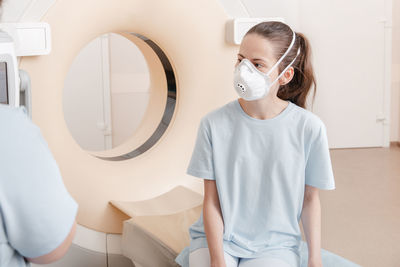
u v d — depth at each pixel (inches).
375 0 189.9
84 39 74.5
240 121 57.1
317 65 189.9
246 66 53.4
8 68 52.3
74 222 32.8
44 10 69.6
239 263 56.2
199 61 83.3
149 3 78.0
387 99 197.3
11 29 64.7
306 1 185.9
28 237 30.4
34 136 30.8
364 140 198.7
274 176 55.8
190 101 84.1
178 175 84.7
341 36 189.9
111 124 183.2
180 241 65.9
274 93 56.3
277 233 56.4
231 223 56.2
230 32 82.9
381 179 153.0
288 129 56.0
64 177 75.0
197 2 81.6
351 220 117.5
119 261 79.8
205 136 57.7
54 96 72.3
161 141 85.6
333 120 195.2
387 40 193.6
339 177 155.9
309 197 57.8
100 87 179.2
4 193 29.1
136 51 180.7
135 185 81.0
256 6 85.0
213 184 57.7
